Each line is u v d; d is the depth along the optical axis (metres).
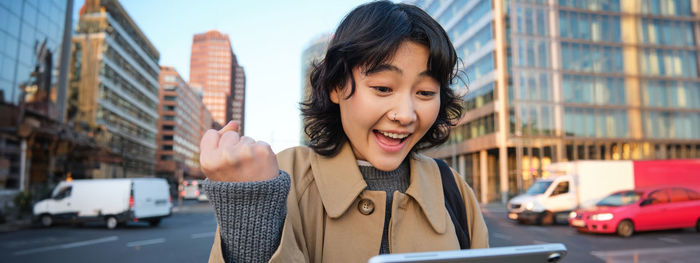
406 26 0.68
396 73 0.67
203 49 142.38
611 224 10.38
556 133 29.30
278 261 0.58
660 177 14.87
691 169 15.17
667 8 32.50
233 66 147.62
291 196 0.77
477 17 32.66
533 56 29.97
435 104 0.73
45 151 26.31
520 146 28.88
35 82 24.16
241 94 147.62
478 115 32.03
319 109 0.82
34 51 24.03
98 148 35.72
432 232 0.84
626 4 31.89
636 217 10.47
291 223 0.70
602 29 31.23
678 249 8.20
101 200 13.85
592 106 30.05
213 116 135.62
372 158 0.73
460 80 1.01
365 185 0.79
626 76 30.88
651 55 31.59
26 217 16.92
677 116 31.05
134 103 52.44
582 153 29.39
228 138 0.60
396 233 0.80
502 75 29.47
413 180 0.87
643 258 7.24
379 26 0.69
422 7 0.78
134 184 13.98
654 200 10.84
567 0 31.03
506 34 30.02
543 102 29.53
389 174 0.88
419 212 0.85
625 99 30.56
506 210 22.61
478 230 1.01
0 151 21.31
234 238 0.58
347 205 0.77
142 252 8.59
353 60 0.70
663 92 31.23
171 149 83.00
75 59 41.31
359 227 0.77
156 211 14.56
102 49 42.34
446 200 0.97
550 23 30.52
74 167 31.64
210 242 10.20
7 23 21.53
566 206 13.54
